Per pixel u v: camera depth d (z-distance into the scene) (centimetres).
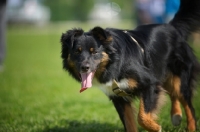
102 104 1153
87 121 960
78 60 755
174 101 871
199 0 867
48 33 4794
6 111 1077
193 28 883
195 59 872
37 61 2345
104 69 756
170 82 849
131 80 738
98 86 795
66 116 1019
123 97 781
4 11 1666
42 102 1186
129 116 787
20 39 4178
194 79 871
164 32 827
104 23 5906
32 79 1645
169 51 820
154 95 761
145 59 779
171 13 1738
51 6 6944
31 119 981
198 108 1029
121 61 737
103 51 754
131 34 793
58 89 1420
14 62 2288
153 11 2081
